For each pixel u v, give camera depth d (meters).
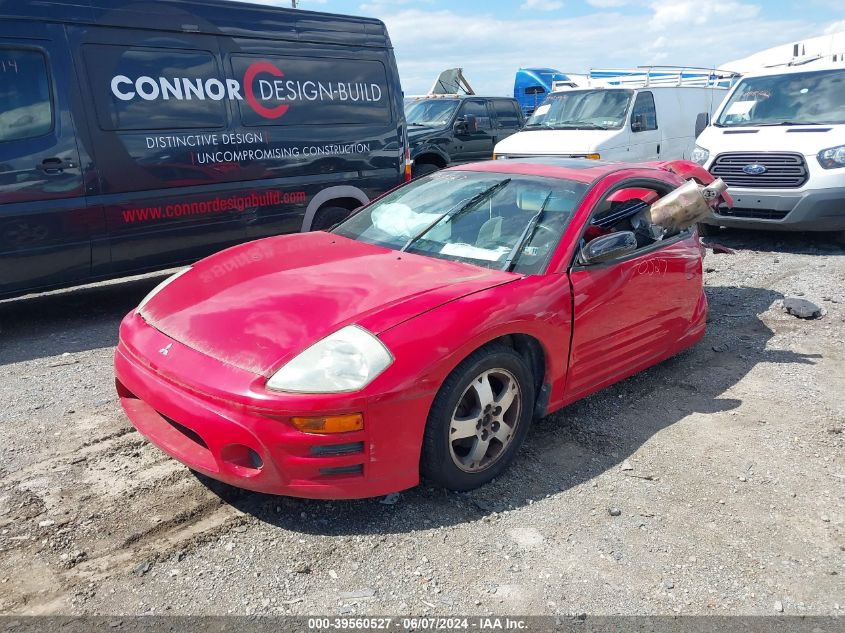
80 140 5.03
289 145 6.23
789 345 5.01
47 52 4.86
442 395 2.76
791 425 3.77
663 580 2.53
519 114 14.20
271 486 2.62
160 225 5.54
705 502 3.03
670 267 4.02
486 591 2.44
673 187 4.34
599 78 11.59
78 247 5.15
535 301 3.14
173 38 5.45
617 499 3.03
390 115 7.10
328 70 6.50
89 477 3.11
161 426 2.99
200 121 5.64
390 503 2.94
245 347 2.72
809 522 2.91
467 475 2.98
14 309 6.04
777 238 8.69
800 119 8.20
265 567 2.54
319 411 2.49
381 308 2.84
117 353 3.15
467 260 3.47
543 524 2.83
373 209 4.29
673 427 3.73
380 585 2.46
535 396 3.40
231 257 3.69
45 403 3.92
